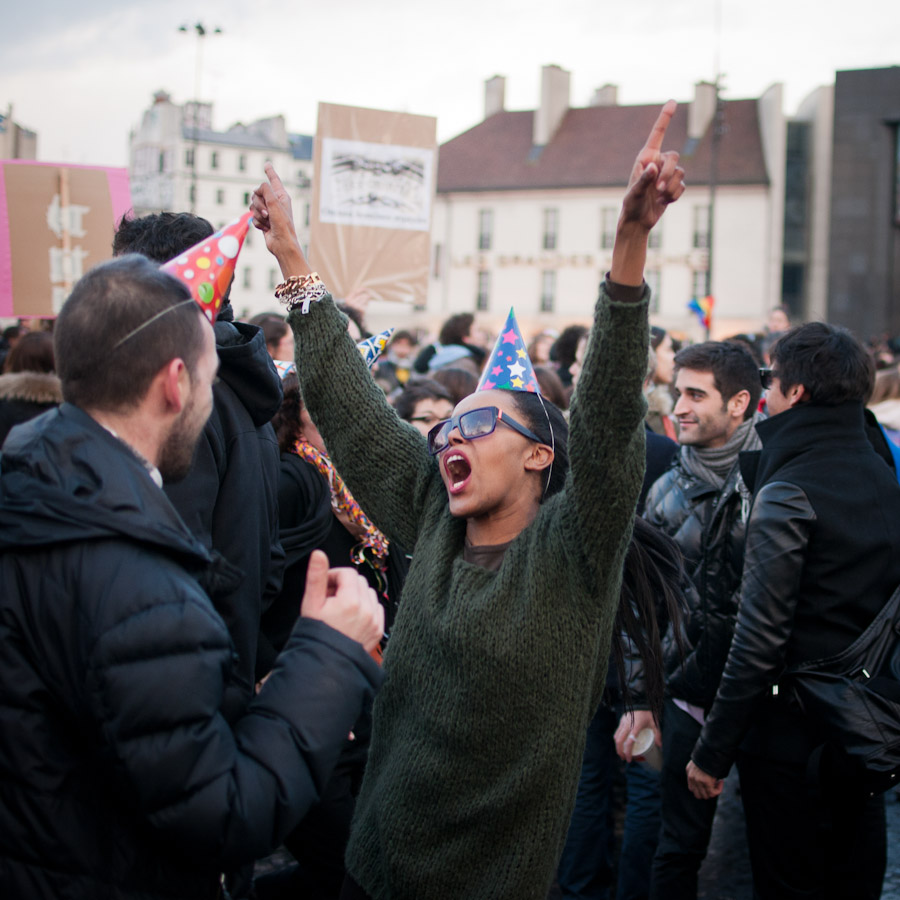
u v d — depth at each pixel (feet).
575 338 19.57
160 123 223.71
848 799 8.17
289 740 4.71
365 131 17.31
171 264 5.31
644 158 4.99
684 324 144.46
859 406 8.76
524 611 5.69
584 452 5.48
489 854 5.81
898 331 136.15
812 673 8.23
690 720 9.68
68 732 4.55
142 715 4.27
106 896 4.55
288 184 229.25
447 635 5.79
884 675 8.23
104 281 4.80
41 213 14.24
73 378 4.79
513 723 5.69
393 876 5.97
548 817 5.80
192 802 4.34
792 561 8.19
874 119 135.13
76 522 4.44
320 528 9.15
